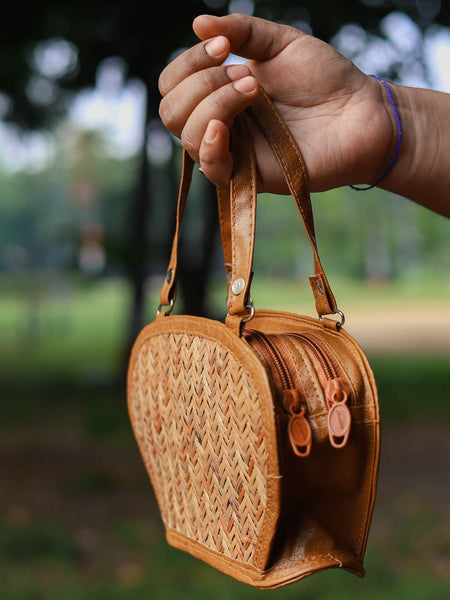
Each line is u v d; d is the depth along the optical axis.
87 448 7.36
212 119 1.02
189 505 1.10
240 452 0.95
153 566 4.13
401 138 1.16
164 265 11.34
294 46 1.12
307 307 28.02
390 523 4.99
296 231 49.69
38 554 4.32
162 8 6.63
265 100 1.09
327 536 0.92
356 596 3.59
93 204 46.44
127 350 11.36
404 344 17.28
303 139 1.14
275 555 0.92
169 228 10.69
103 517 5.12
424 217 48.50
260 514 0.93
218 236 10.67
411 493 5.79
